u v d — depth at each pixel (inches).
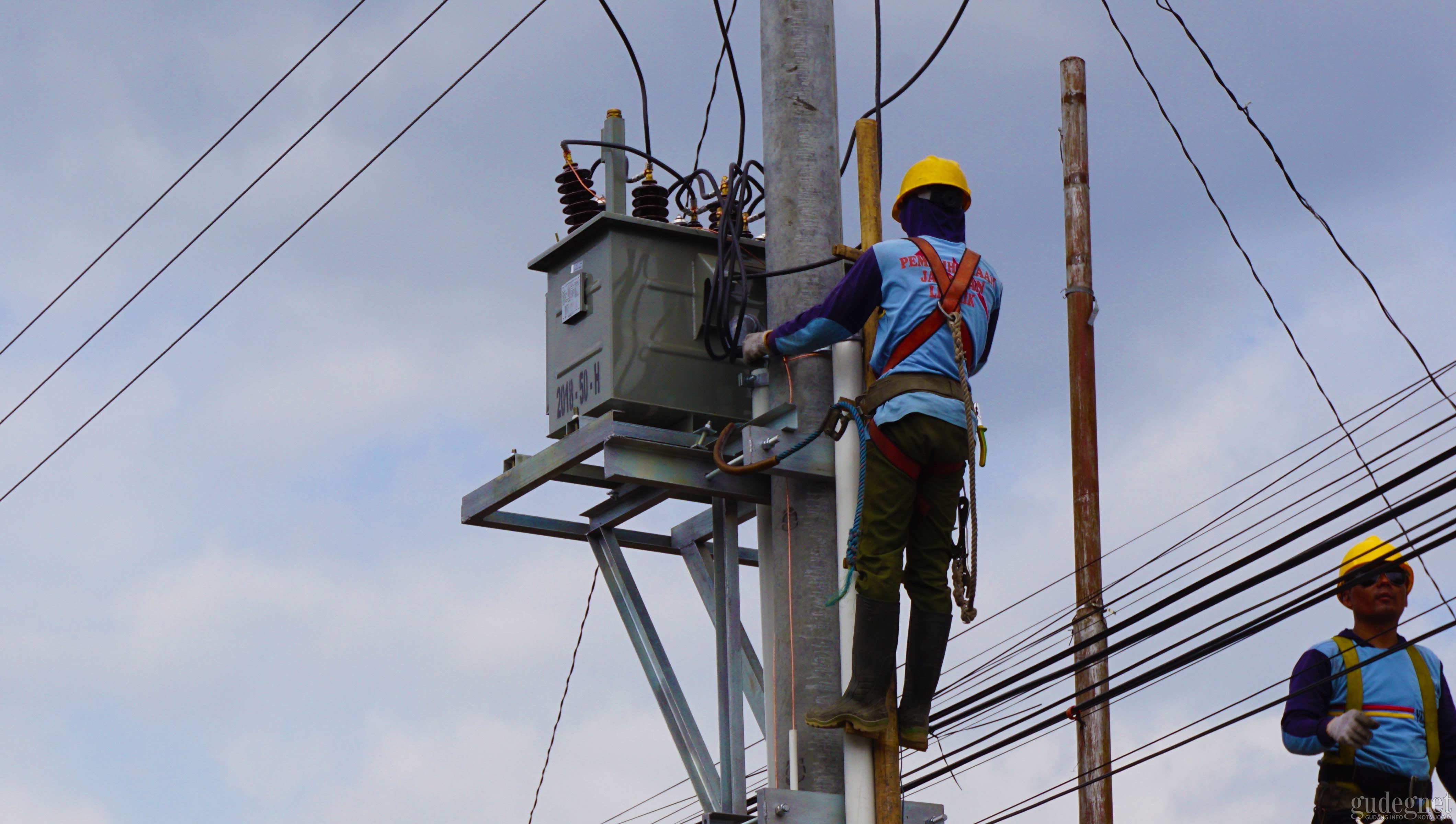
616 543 387.2
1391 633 318.3
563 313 365.1
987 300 311.1
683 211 382.6
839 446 324.5
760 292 367.2
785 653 333.4
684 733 368.5
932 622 310.7
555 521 387.5
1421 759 312.8
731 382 358.3
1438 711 315.6
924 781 414.6
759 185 371.6
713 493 346.9
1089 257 534.0
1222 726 337.4
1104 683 390.6
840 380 327.0
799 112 350.3
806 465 331.9
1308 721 313.6
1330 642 319.3
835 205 348.2
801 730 324.2
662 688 373.1
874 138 340.5
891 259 308.0
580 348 360.2
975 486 303.9
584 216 377.4
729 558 368.2
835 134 353.7
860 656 307.9
